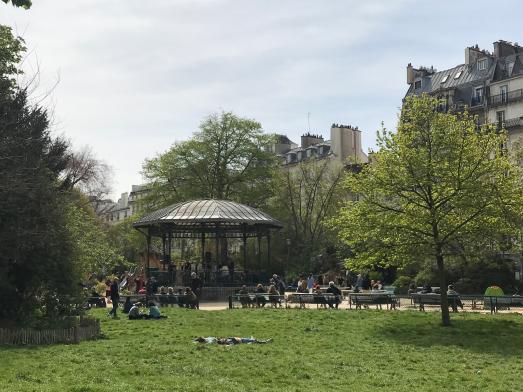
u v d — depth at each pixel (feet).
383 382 46.34
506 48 228.22
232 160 208.54
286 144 360.28
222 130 207.82
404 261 80.53
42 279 74.13
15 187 69.62
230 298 112.68
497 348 63.93
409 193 80.12
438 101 81.00
